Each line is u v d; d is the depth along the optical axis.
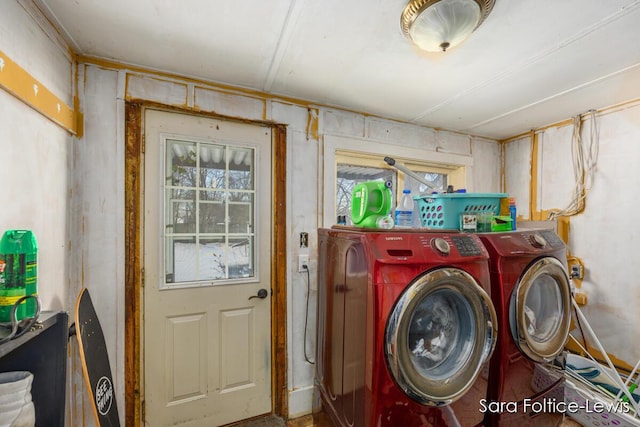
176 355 1.71
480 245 1.37
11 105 0.99
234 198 1.90
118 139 1.59
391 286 1.16
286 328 1.98
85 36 1.36
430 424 1.21
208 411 1.78
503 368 1.38
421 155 2.59
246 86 1.89
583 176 2.37
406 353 1.17
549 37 1.36
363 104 2.16
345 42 1.42
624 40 1.38
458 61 1.58
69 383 1.44
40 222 1.18
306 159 2.10
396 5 1.17
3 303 0.78
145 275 1.65
